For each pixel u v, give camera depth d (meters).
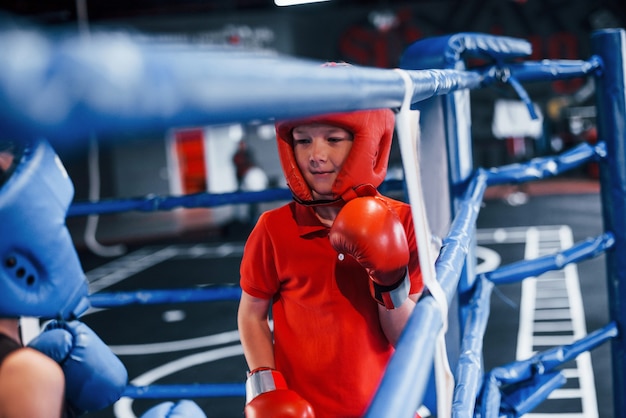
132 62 0.30
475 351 1.47
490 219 10.95
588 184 14.61
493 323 5.13
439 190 1.80
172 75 0.32
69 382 0.86
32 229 0.79
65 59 0.27
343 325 1.29
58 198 0.83
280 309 1.38
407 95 0.86
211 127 0.43
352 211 1.09
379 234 1.07
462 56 1.85
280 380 1.32
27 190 0.78
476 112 15.61
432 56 1.70
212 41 14.09
